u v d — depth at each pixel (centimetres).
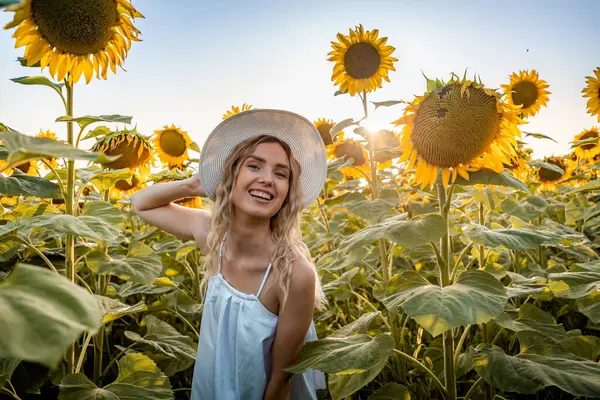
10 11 274
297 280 262
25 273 97
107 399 251
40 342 79
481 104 260
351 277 405
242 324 262
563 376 231
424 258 527
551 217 755
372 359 220
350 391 230
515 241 251
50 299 91
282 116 294
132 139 368
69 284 99
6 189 255
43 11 285
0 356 75
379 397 261
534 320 308
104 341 438
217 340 267
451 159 273
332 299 525
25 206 352
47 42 296
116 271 320
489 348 267
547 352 272
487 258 421
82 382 266
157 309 420
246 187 270
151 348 368
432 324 208
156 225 325
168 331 373
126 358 285
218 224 286
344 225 682
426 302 219
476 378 357
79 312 91
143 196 324
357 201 367
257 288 274
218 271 287
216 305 276
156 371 281
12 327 80
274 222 292
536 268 461
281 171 278
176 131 548
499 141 269
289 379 273
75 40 297
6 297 87
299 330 263
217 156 301
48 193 271
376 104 386
